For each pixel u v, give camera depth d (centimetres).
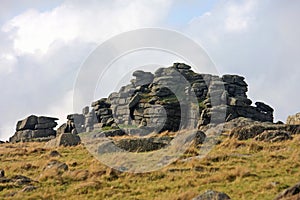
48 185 2978
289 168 3022
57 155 4184
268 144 3931
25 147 5491
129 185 2911
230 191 2595
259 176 2877
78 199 2658
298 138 4000
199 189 2691
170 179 2980
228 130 5097
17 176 3119
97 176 3127
